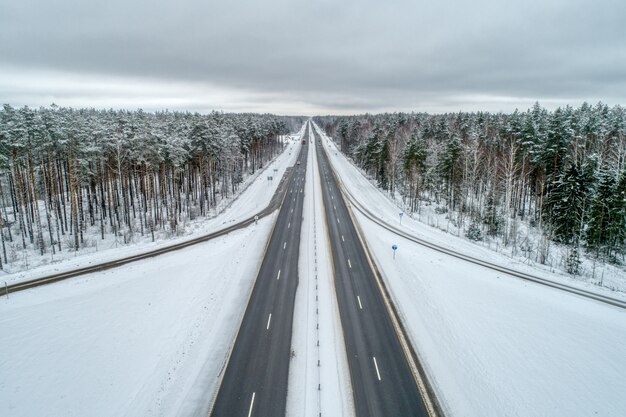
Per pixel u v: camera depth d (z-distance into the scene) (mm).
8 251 44125
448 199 69125
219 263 38938
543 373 22406
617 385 21281
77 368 22500
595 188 47281
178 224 56625
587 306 29750
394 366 22969
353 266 38562
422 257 41312
